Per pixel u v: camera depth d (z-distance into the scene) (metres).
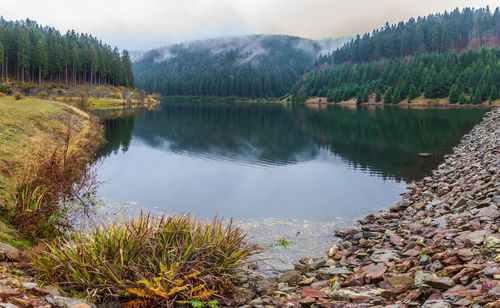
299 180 19.16
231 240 7.25
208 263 6.43
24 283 5.32
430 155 26.19
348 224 11.96
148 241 6.43
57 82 132.75
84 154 21.80
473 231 7.71
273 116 74.00
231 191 16.84
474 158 19.52
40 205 10.12
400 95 145.88
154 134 39.94
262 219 12.62
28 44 118.62
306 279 7.04
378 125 51.72
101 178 18.84
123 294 5.58
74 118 35.94
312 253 9.33
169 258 6.15
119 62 161.50
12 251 6.73
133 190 16.61
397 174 20.34
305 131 44.56
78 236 6.81
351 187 17.53
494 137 24.86
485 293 4.36
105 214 12.59
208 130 45.12
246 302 6.03
